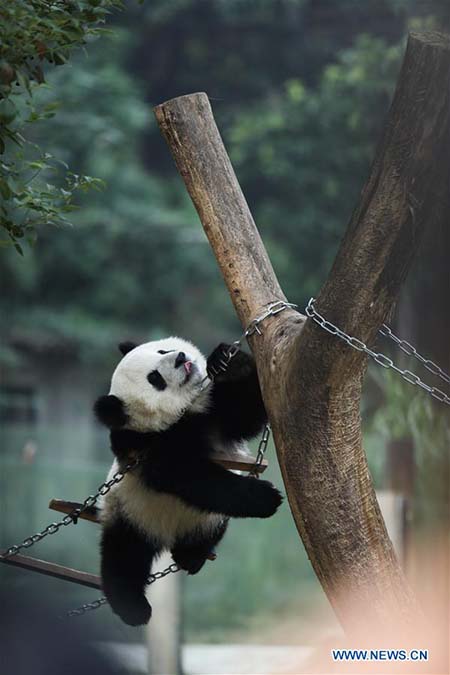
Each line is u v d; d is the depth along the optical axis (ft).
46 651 40.65
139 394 28.35
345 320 21.49
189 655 51.90
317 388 21.93
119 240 122.21
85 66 116.57
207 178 24.93
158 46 131.85
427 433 47.57
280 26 123.54
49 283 124.88
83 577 28.78
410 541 47.75
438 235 38.52
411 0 70.18
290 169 87.45
